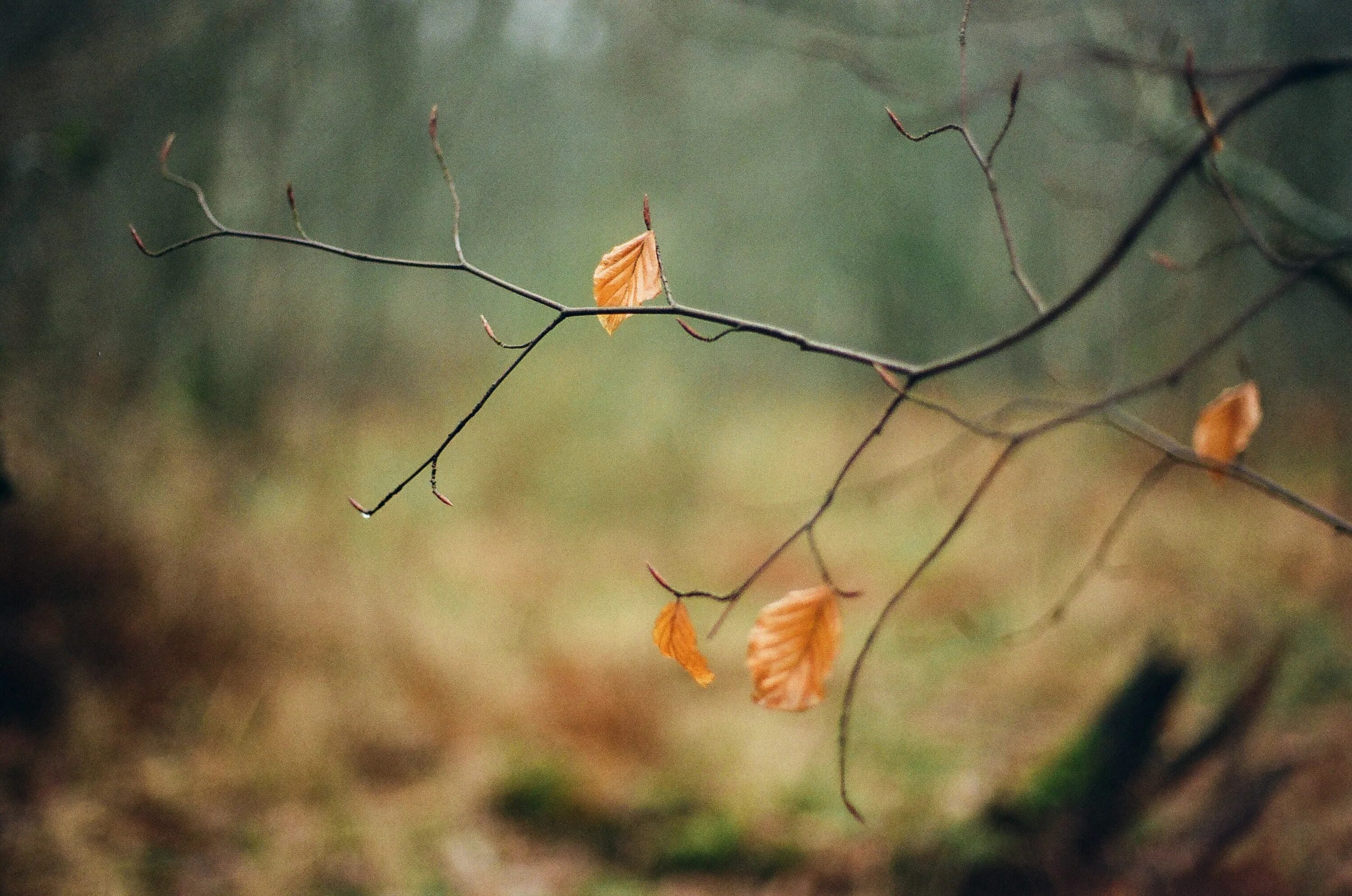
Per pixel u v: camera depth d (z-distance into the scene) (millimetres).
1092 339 6277
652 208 10508
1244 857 3197
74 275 4582
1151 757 3301
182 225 5227
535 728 4469
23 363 4348
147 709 4031
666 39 6652
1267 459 7672
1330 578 5773
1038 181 8508
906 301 12430
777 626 1010
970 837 3316
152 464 4824
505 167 8617
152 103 5027
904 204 11859
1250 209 2756
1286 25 5883
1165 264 1647
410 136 6574
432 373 8008
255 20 5117
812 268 13203
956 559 7047
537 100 8711
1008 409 1879
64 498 4414
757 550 7465
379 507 937
